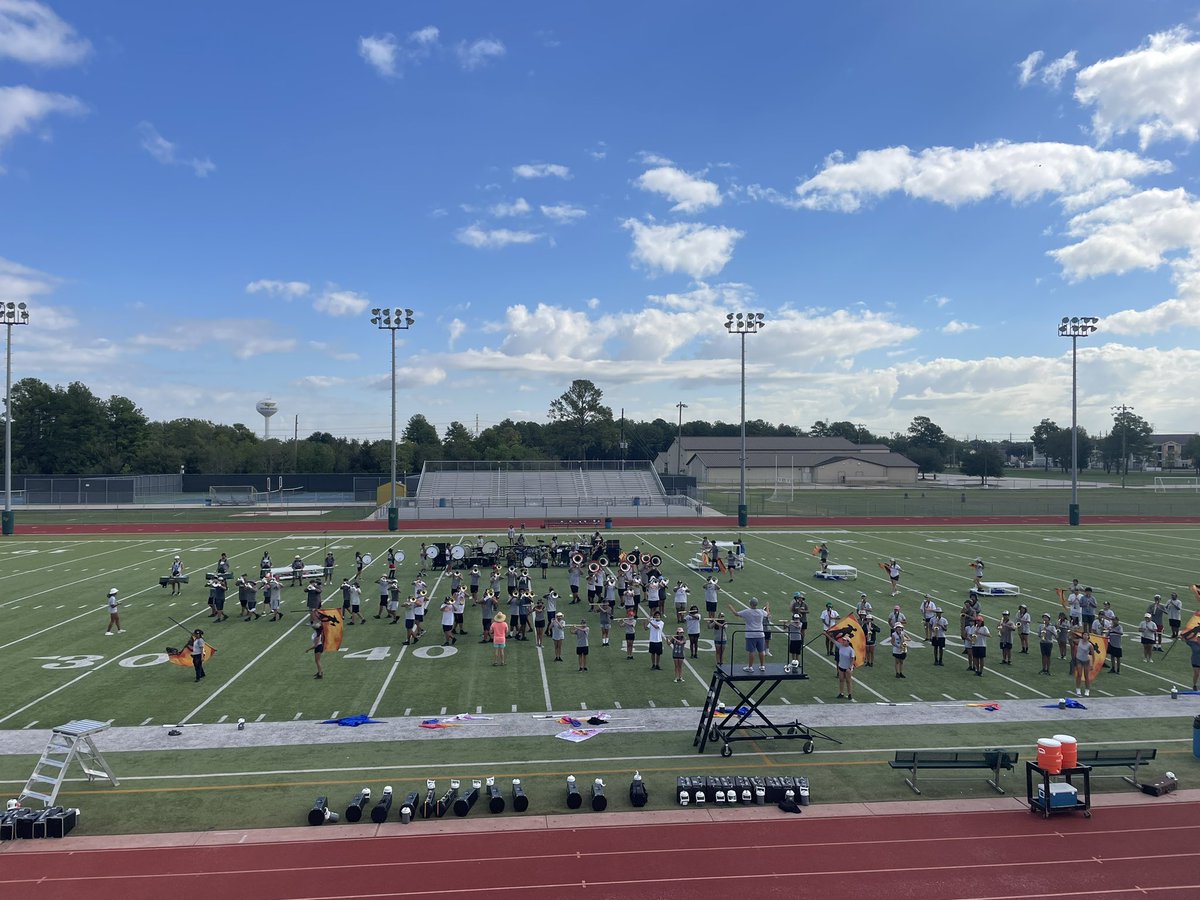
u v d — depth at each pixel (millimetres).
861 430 197000
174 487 91438
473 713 16453
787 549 40312
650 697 17547
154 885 10133
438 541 43188
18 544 42531
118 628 23469
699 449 124312
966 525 52031
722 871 10461
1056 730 15516
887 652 21312
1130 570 33719
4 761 13969
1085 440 166500
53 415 102688
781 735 14508
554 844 11141
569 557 34594
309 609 25828
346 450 114688
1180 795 12750
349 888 10055
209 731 15383
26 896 9883
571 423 119375
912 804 12383
